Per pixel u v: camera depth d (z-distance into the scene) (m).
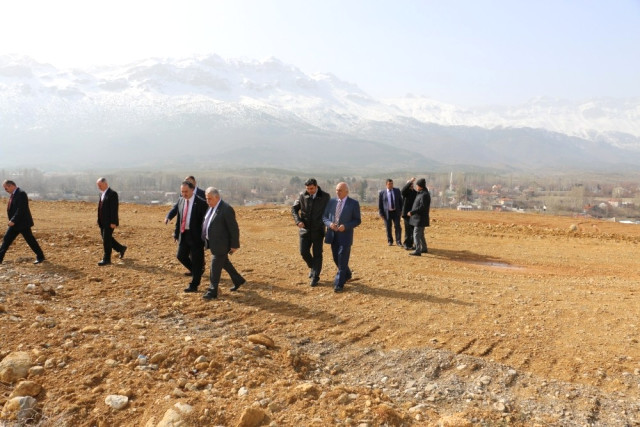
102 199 9.45
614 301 7.80
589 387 4.79
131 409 4.21
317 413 4.16
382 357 5.58
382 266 10.57
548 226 18.03
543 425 4.13
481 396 4.63
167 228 14.66
